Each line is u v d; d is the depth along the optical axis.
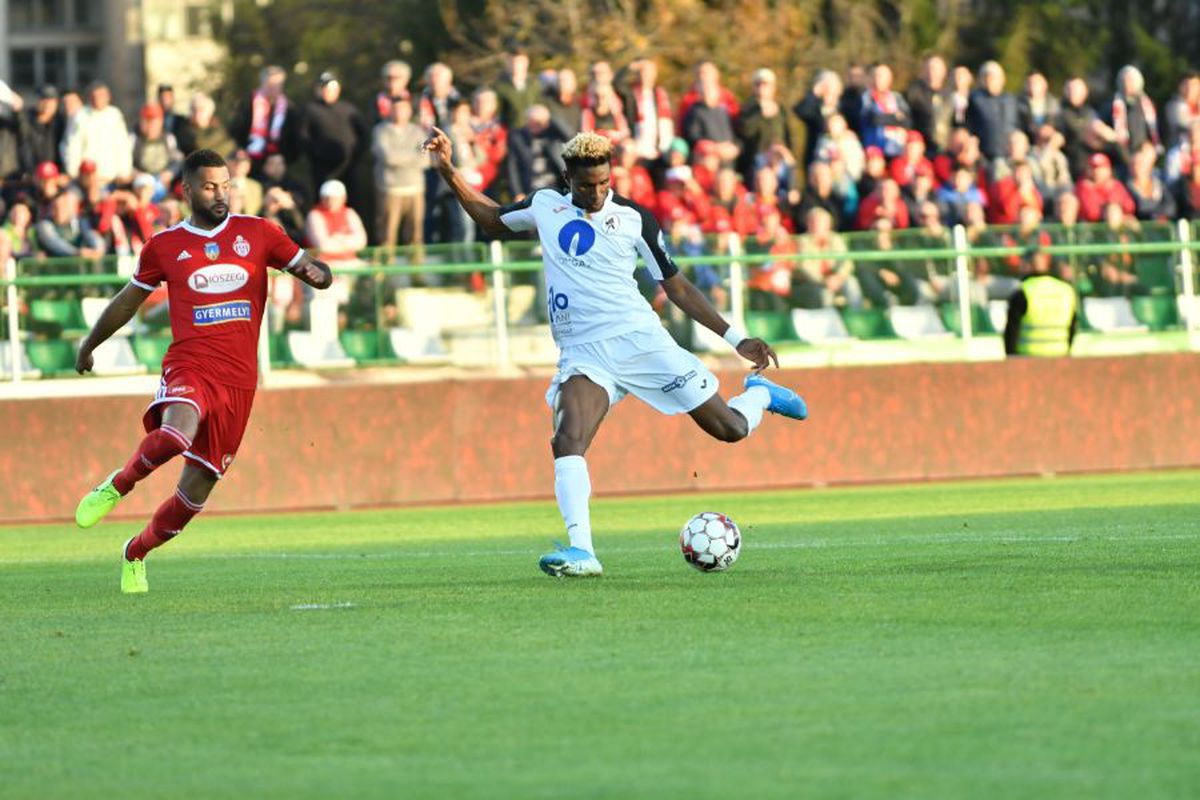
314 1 137.25
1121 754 16.98
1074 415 73.00
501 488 67.94
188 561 44.22
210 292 33.06
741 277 71.62
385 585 34.62
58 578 40.09
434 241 76.19
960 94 81.69
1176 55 129.88
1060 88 124.44
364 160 77.62
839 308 72.75
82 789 16.92
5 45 174.25
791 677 21.67
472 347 70.50
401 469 67.00
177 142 78.00
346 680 22.39
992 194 79.88
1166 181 83.31
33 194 74.69
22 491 64.00
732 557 34.78
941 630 25.47
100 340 33.78
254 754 18.23
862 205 77.56
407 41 127.62
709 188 76.31
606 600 30.08
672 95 114.81
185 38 171.00
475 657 23.92
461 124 76.19
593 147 33.12
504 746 18.20
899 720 18.86
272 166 76.38
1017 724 18.48
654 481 69.31
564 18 115.69
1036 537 42.31
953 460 71.75
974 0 126.19
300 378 68.81
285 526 57.84
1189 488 61.75
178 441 32.44
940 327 74.00
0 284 66.06
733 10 117.44
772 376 70.19
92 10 182.88
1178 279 76.19
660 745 17.98
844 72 119.31
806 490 68.69
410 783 16.67
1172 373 74.19
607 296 33.91
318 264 33.94
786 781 16.22
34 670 24.08
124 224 73.12
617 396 34.31
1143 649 23.30
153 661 24.55
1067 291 72.62
